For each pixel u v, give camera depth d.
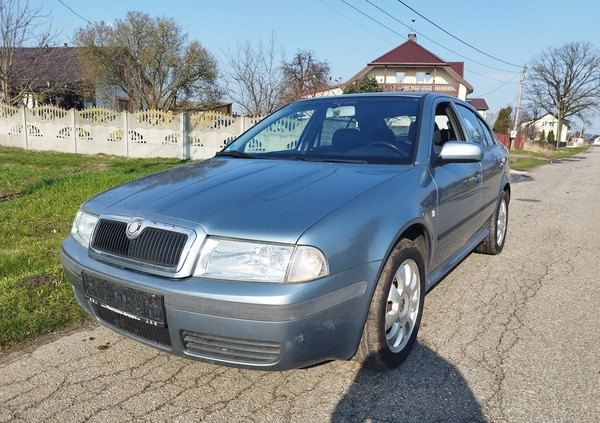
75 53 34.94
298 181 2.73
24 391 2.58
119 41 34.41
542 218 7.74
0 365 2.84
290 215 2.32
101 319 2.67
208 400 2.51
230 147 3.91
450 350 3.09
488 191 4.58
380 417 2.39
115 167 12.88
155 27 34.56
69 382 2.67
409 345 2.93
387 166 3.10
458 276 4.60
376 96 3.89
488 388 2.65
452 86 39.69
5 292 3.74
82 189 8.38
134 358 2.94
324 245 2.23
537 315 3.67
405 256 2.74
